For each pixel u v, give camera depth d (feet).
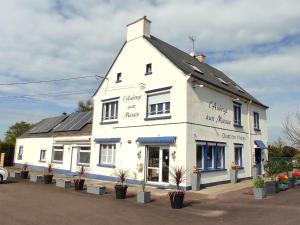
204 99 56.24
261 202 39.06
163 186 52.11
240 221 29.81
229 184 58.18
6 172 58.70
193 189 49.47
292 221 28.53
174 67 54.39
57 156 82.99
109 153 64.85
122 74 64.49
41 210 33.22
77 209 34.35
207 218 31.45
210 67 82.64
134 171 57.62
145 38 60.85
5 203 36.58
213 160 57.21
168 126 53.26
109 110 67.05
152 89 57.21
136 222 28.99
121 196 42.63
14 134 159.22
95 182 60.49
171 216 32.17
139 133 58.13
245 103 71.31
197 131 53.11
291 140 75.25
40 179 62.28
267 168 55.26
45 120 106.73
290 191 47.42
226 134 61.77
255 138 73.97
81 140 73.31
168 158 52.70
